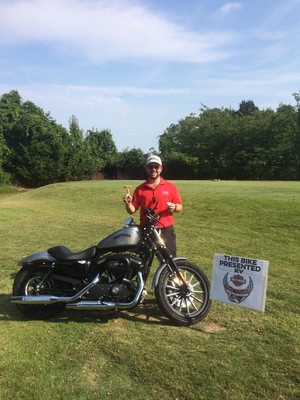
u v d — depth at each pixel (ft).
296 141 127.44
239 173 133.80
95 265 15.52
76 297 14.98
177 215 38.55
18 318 15.94
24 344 13.64
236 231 30.78
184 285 15.38
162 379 11.39
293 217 31.91
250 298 14.28
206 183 77.51
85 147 146.72
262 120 132.87
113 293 14.84
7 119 148.36
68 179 136.36
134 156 148.46
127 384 11.25
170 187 17.29
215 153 140.05
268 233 29.22
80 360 12.55
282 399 10.39
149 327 14.89
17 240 30.96
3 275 21.57
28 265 15.78
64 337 14.15
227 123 137.80
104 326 15.05
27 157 130.82
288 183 76.23
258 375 11.43
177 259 15.53
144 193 17.12
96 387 11.13
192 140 144.15
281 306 16.52
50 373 11.83
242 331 14.30
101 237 31.32
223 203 39.60
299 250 24.89
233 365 11.98
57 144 135.13
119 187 62.90
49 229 35.63
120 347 13.26
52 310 15.83
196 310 15.48
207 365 11.99
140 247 15.65
